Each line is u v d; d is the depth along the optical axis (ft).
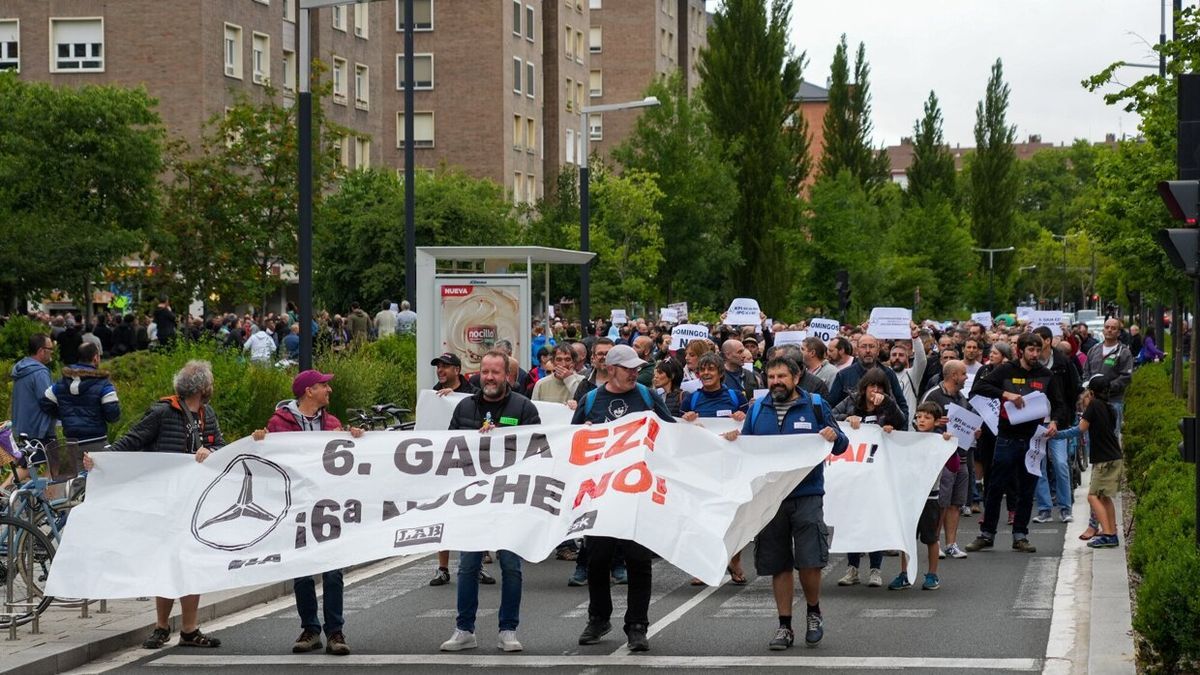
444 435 36.50
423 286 77.77
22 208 137.69
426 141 257.75
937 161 367.45
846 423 44.14
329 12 215.72
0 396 75.61
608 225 177.78
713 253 193.47
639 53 341.00
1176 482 44.19
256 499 36.24
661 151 189.78
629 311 181.88
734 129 213.87
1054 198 569.23
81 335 95.25
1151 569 30.45
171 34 182.91
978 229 384.06
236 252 133.69
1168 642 29.19
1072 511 63.52
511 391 37.58
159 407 37.27
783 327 119.14
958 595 42.98
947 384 51.24
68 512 38.93
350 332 130.72
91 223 134.51
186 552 35.83
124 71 184.03
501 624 35.12
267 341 102.78
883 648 34.81
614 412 37.17
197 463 36.47
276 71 200.54
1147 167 79.87
